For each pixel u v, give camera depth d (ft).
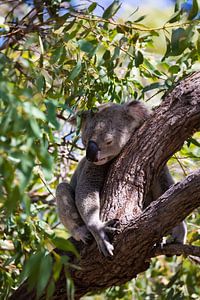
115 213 23.03
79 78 24.63
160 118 24.02
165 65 27.50
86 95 25.43
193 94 23.79
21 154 14.99
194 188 20.89
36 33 24.56
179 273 32.12
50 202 35.01
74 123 28.55
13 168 15.20
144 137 24.08
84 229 23.84
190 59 26.99
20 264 26.89
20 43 25.68
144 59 26.81
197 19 22.53
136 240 21.54
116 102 28.27
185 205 21.08
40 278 16.43
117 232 22.07
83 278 22.81
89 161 26.35
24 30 25.38
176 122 23.56
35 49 26.66
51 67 24.29
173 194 21.13
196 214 32.76
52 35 24.61
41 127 18.06
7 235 25.91
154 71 26.99
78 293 23.17
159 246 22.81
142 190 23.66
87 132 27.45
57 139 19.79
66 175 35.47
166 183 26.71
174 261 36.14
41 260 16.79
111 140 26.78
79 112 26.55
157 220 21.25
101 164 26.40
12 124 15.60
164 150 23.72
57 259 17.08
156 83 25.80
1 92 15.56
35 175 28.40
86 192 25.80
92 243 23.13
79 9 26.78
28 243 24.36
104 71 25.64
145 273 35.35
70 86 24.85
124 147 24.64
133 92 28.78
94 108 26.48
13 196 14.89
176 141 23.70
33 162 15.15
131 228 21.61
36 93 19.44
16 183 15.66
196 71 25.09
